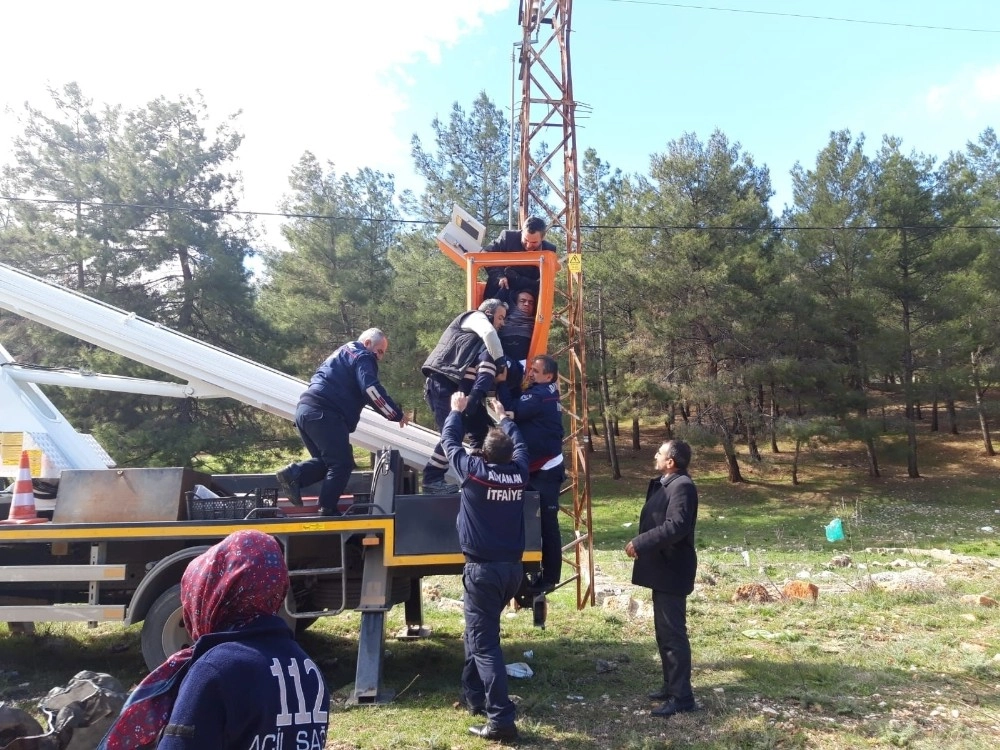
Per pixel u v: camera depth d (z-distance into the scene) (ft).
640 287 91.09
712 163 94.94
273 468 81.92
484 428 21.89
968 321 96.32
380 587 19.48
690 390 89.40
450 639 25.67
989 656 22.62
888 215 95.55
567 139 37.17
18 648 24.53
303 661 7.03
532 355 24.85
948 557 47.26
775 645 24.04
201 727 6.28
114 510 19.77
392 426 25.95
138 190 77.36
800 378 88.79
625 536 74.33
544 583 20.13
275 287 105.60
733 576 39.09
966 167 126.31
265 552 7.10
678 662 17.94
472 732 16.65
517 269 25.91
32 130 81.46
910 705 18.39
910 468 102.68
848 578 37.58
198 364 26.89
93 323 26.71
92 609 19.54
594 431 108.17
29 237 76.23
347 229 96.17
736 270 91.04
